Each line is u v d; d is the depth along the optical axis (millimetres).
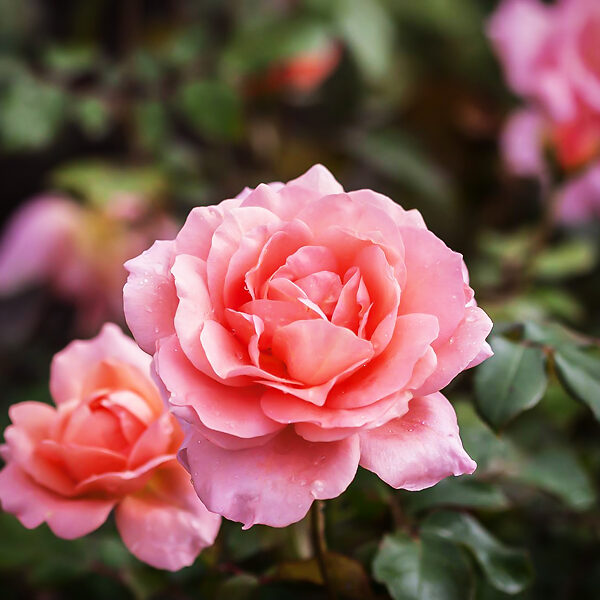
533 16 643
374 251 354
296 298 353
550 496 500
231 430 339
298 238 362
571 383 417
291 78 761
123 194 713
